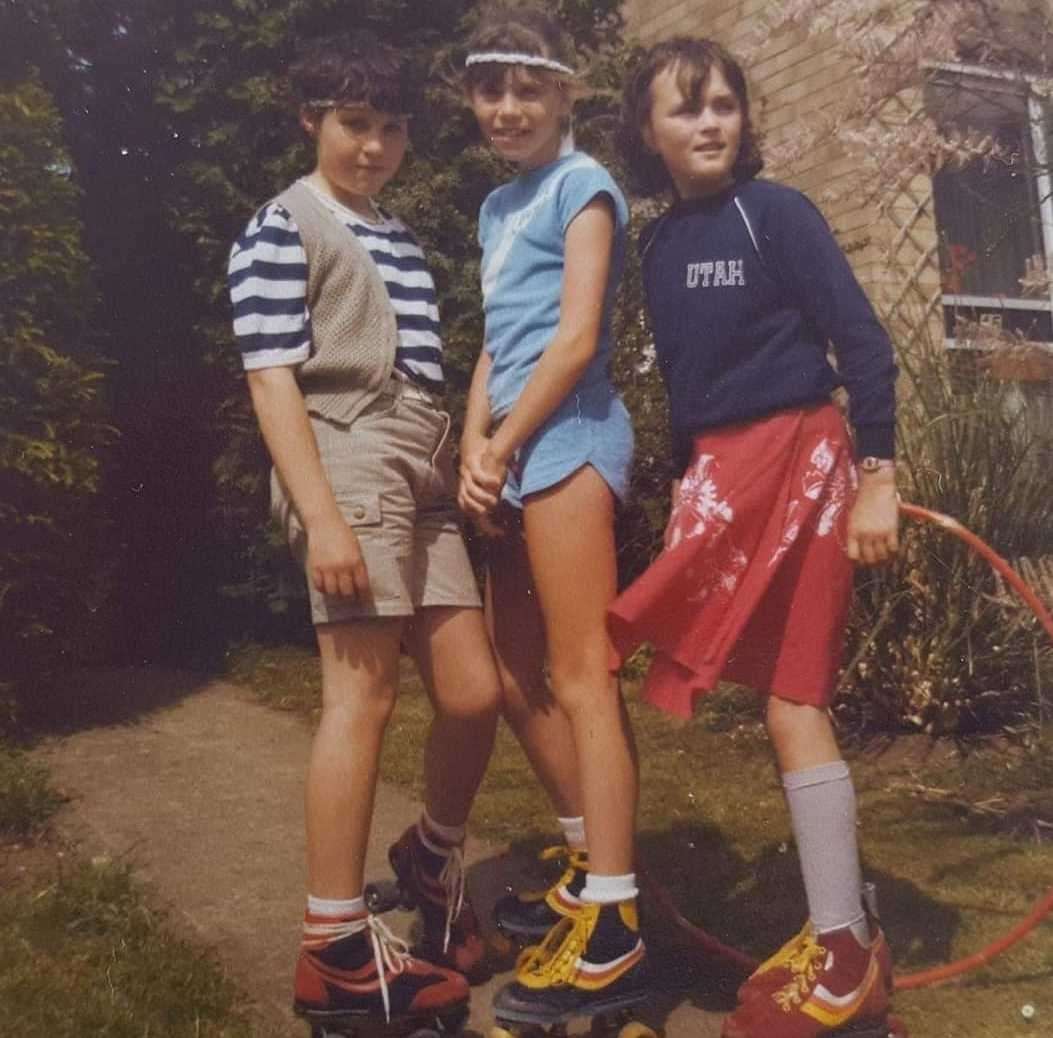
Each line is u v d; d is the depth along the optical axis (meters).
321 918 2.59
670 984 2.98
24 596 5.11
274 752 5.04
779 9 4.86
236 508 6.99
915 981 2.74
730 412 2.62
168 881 3.67
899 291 6.83
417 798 4.45
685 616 2.58
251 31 6.61
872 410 2.52
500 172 6.94
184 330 7.22
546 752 2.96
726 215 2.67
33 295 4.97
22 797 4.15
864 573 4.97
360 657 2.62
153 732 5.32
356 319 2.69
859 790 4.43
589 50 7.45
